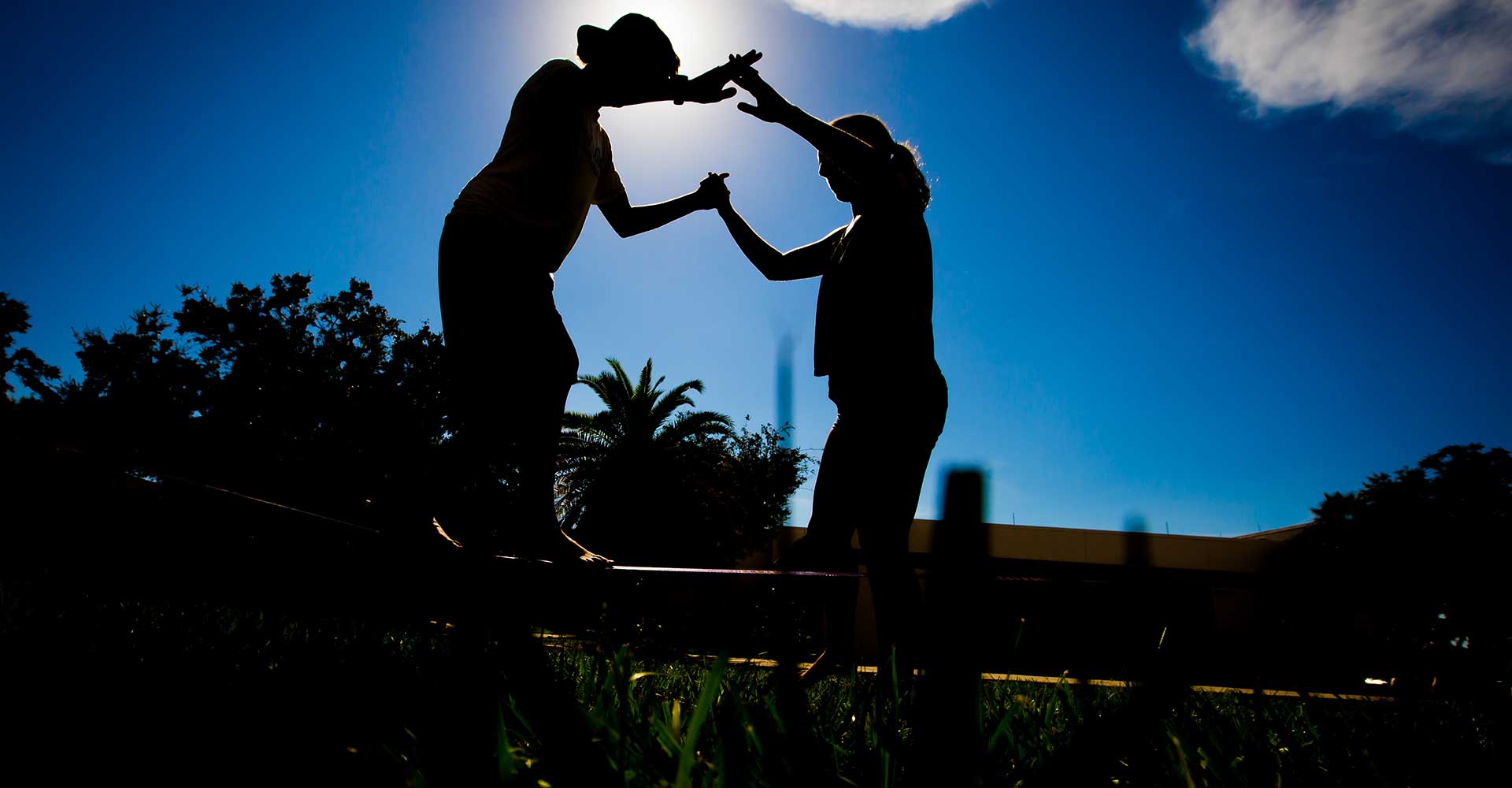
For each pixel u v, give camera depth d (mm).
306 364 25516
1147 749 982
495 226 2461
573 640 1837
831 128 2887
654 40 2721
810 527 2818
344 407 24734
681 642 1891
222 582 1809
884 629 2529
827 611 2447
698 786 808
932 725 745
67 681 1108
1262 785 1023
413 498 2230
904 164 3195
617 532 25312
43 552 1440
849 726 1314
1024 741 1152
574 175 2684
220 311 25250
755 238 3693
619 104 2732
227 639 1815
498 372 2367
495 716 984
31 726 936
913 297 2887
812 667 2391
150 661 1323
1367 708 1138
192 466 21281
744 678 1647
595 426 26703
